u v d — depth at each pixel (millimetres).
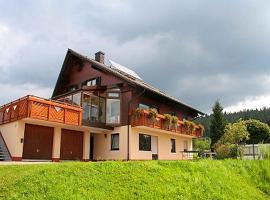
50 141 20547
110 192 9375
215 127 53000
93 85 26859
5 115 20766
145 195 9602
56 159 20516
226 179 13305
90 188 9375
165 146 27484
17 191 8656
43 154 19953
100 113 24125
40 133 20047
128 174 10852
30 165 11492
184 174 12031
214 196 11117
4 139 20266
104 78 26125
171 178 11344
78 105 22422
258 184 14555
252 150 21734
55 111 19891
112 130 24469
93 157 25062
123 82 24531
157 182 10711
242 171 15109
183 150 30484
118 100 24750
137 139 24172
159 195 9852
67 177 9820
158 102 28078
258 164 16359
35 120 19062
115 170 10992
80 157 22391
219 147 22875
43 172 10008
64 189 8977
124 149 23453
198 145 40844
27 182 9203
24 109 18688
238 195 12125
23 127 19141
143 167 11688
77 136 22531
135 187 10008
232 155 21562
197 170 12930
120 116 24250
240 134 25859
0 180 9430
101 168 10938
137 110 23484
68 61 28828
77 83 28688
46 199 8328
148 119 23938
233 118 82750
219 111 53688
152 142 26047
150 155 25359
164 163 12625
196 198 10500
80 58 27734
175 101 29109
